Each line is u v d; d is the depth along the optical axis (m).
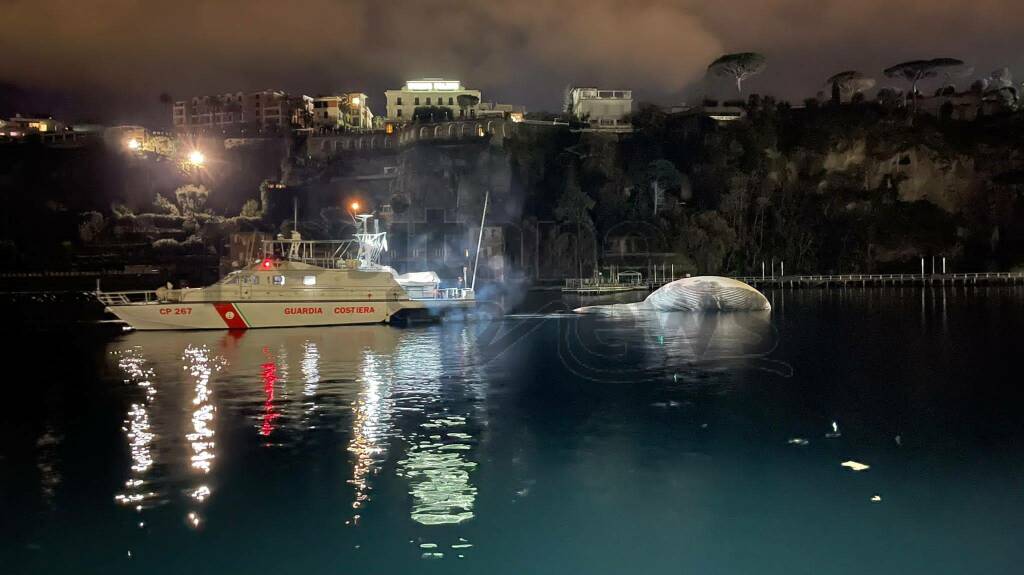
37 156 157.12
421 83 178.88
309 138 160.12
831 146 138.25
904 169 135.12
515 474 18.02
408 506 15.97
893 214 131.00
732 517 15.43
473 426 22.66
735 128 139.75
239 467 18.52
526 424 22.94
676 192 132.75
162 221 138.50
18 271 118.31
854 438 21.30
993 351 39.34
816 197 133.50
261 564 13.47
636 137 143.88
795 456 19.50
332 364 34.84
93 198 148.38
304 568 13.32
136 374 32.12
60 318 62.59
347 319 50.94
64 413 24.52
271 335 46.34
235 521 15.20
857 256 125.69
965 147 138.25
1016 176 132.88
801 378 31.20
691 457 19.41
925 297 87.31
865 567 13.36
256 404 25.80
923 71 173.38
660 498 16.47
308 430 22.09
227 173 159.75
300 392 28.00
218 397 27.08
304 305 49.78
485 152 134.50
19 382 30.42
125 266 118.38
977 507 15.88
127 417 23.86
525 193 132.62
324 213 132.88
